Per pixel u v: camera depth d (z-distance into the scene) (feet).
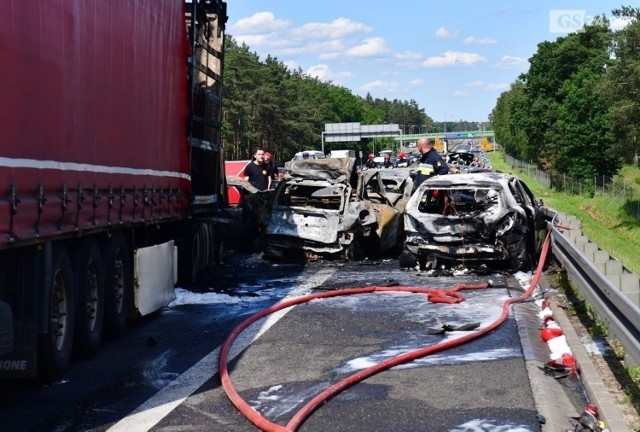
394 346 30.94
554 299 40.01
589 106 192.54
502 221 50.31
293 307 39.99
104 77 29.99
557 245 47.39
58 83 25.52
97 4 29.12
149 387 25.96
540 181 237.04
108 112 30.53
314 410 22.85
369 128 297.12
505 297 42.39
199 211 47.44
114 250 32.91
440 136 570.87
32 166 23.57
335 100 559.79
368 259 60.39
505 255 50.42
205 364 28.84
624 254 80.89
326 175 60.44
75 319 28.89
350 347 30.86
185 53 42.60
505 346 30.58
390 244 62.49
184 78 42.50
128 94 32.99
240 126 329.11
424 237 52.03
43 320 24.93
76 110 27.14
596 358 27.66
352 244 58.90
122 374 27.66
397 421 21.81
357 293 43.96
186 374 27.48
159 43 37.68
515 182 54.75
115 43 31.22
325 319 36.58
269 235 59.57
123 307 34.30
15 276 24.36
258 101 338.34
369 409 22.95
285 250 60.18
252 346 31.35
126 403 24.20
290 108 360.48
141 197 35.17
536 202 58.95
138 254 35.45
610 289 26.23
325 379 26.27
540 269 47.06
